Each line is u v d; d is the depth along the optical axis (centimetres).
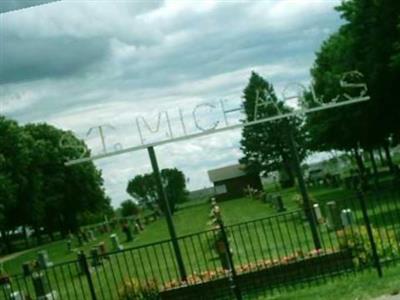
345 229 1536
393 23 3616
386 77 3816
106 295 1894
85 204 10388
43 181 9425
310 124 5728
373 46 3762
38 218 9000
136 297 1451
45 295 1686
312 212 1552
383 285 1192
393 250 1420
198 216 7581
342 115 4769
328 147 5988
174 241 1524
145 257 3019
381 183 5066
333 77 4356
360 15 3859
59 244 8338
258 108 1898
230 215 5881
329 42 5384
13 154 8225
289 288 1353
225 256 1559
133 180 13262
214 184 12556
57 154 9656
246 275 1395
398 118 4316
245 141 11444
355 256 1398
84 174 10125
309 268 1398
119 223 9000
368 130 4612
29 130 9950
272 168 11306
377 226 1652
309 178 10006
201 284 1399
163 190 1661
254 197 8981
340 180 6738
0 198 7600
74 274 2808
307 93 2417
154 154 1656
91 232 7369
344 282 1284
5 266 5772
